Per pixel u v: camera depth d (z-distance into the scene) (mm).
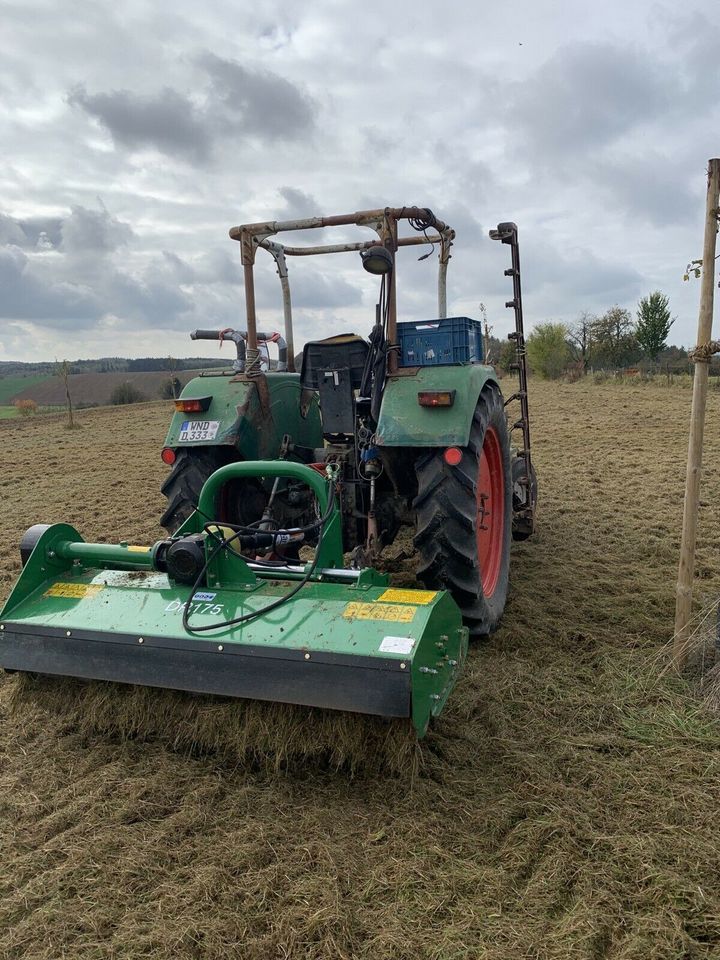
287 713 2645
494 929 1979
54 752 2916
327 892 2092
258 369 4043
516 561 5383
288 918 2018
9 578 5426
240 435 3820
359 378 3760
